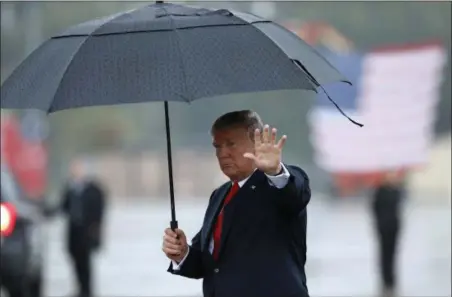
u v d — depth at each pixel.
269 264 16.14
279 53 15.44
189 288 52.47
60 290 52.62
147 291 51.22
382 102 43.47
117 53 15.52
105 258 74.94
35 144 105.06
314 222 121.56
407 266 65.38
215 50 15.38
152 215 141.50
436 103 43.31
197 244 17.28
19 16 98.56
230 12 16.03
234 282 16.16
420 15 154.12
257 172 16.36
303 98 175.88
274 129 15.54
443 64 46.59
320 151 44.97
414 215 140.25
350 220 125.19
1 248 37.16
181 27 15.71
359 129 43.34
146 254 78.44
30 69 16.23
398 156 43.66
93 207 47.12
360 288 53.09
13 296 37.81
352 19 151.88
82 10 143.12
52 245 89.00
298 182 15.74
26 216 37.88
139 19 15.98
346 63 43.19
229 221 16.30
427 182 187.62
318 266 66.44
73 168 47.75
